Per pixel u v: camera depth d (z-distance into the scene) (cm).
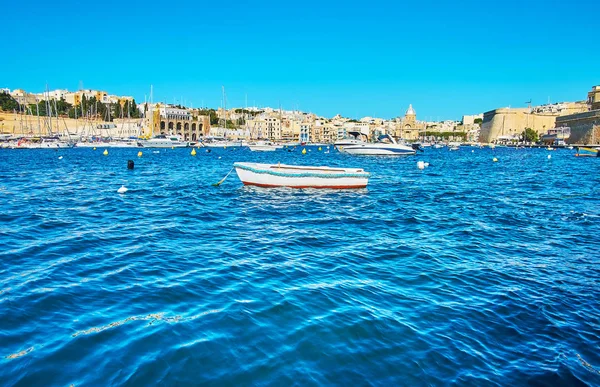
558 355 696
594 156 9462
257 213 1939
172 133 18725
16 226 1553
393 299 898
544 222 1806
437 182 3712
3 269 1027
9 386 558
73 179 3553
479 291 965
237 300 857
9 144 11044
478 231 1616
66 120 17400
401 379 612
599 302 916
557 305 894
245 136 18875
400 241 1430
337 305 848
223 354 651
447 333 753
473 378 623
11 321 736
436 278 1046
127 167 5116
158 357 635
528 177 4281
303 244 1356
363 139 11319
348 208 2130
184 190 2778
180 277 993
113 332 707
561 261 1220
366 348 688
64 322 741
